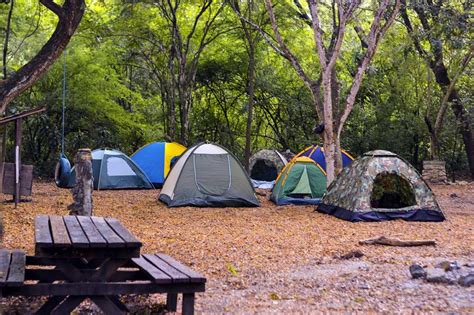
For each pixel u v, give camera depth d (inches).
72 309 185.6
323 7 927.0
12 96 486.6
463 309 213.8
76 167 342.6
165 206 601.9
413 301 226.7
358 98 1099.9
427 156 1120.2
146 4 916.6
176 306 224.1
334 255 335.0
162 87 1107.3
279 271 294.7
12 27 858.8
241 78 1127.0
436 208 516.4
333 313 214.8
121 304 219.1
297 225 476.4
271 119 1206.3
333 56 609.3
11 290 178.7
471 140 1027.9
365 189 515.5
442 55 933.2
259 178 909.8
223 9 962.1
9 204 577.0
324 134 620.4
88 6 898.1
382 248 363.6
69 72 954.7
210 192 608.7
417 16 950.4
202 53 1060.5
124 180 793.6
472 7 839.7
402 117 1053.2
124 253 186.5
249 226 469.1
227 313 216.8
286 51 652.1
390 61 996.6
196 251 350.9
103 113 999.0
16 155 557.3
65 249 181.3
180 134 1059.3
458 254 339.6
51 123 1005.8
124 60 1082.7
